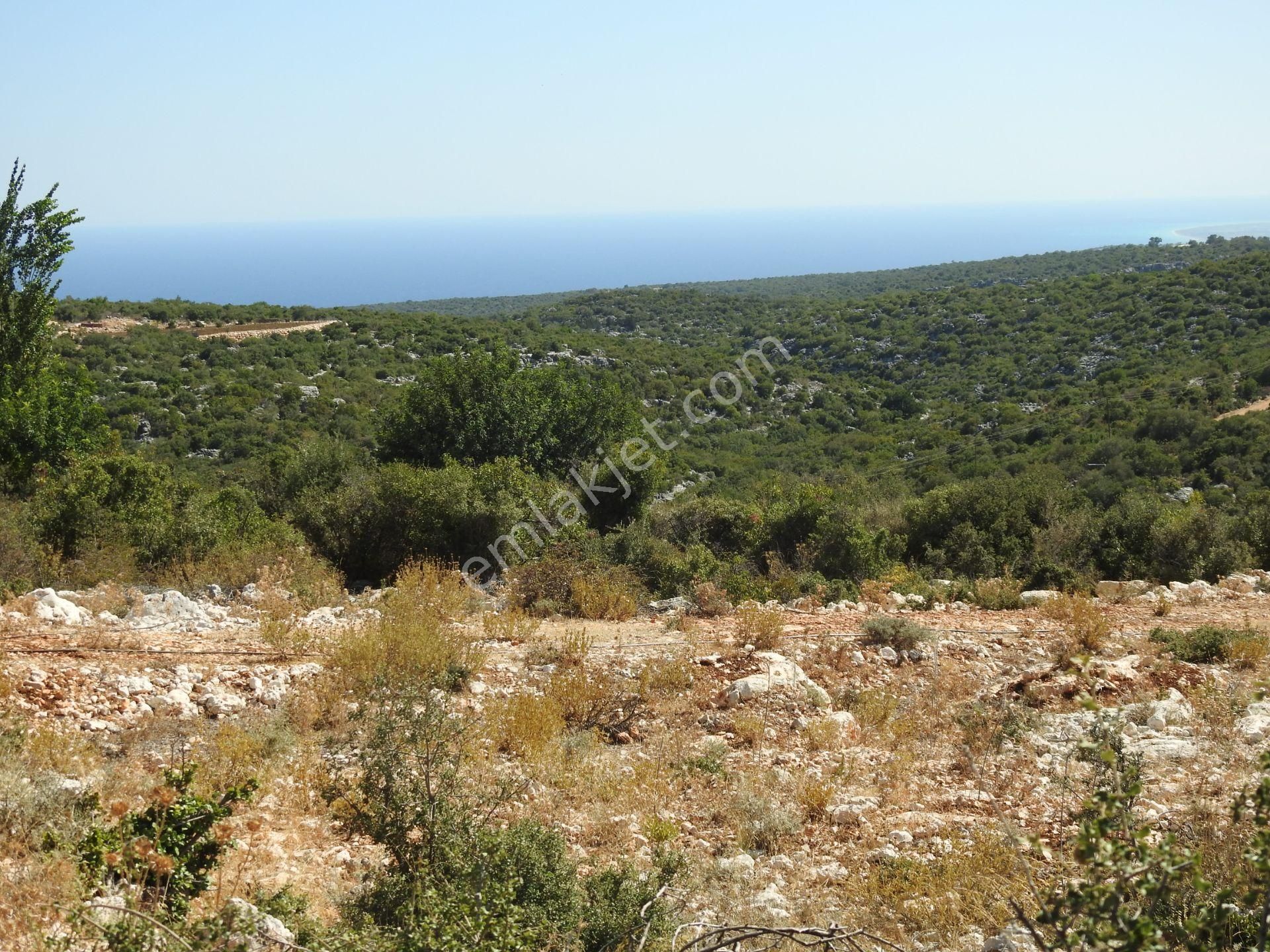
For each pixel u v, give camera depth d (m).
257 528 14.44
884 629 9.62
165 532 12.87
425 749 4.95
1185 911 3.79
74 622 8.76
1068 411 41.09
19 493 16.28
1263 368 40.97
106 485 13.84
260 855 4.83
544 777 6.34
